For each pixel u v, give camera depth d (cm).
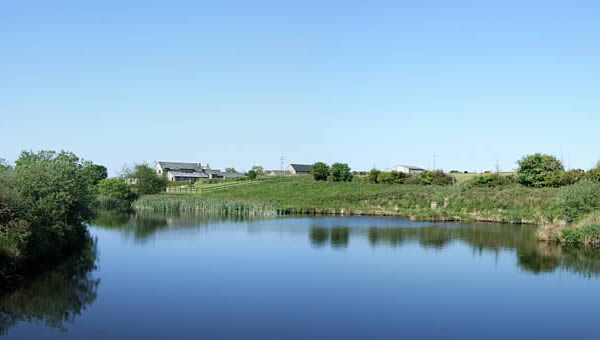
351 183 9475
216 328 1736
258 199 7900
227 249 3409
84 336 1645
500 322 1841
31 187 2861
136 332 1688
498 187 7425
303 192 8600
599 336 1702
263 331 1711
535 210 5444
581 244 3622
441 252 3316
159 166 15188
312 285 2369
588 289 2328
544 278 2548
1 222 2383
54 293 2167
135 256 3098
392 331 1728
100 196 7369
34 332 1681
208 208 6912
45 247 2788
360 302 2083
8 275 2289
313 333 1695
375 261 2972
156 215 6200
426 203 6594
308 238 3978
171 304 2028
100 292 2205
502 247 3538
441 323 1820
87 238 3825
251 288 2298
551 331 1747
